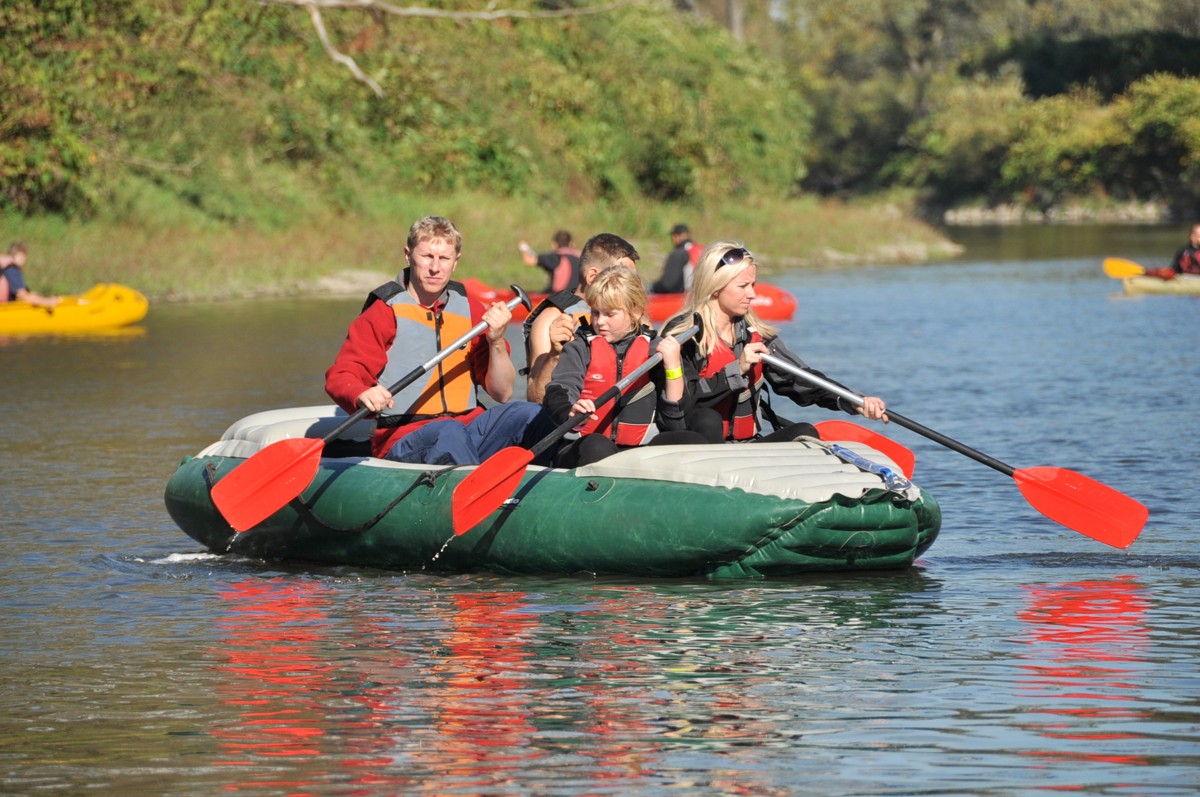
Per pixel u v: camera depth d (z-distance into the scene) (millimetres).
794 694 13422
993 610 16328
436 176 93625
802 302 65312
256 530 19641
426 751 12031
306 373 40375
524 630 15711
